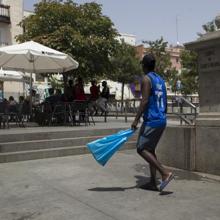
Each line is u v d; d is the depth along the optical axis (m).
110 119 16.14
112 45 17.77
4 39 33.69
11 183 6.45
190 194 5.68
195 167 7.21
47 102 12.88
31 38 17.39
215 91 7.01
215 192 5.78
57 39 16.44
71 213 4.91
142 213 4.86
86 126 11.85
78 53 16.81
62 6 17.48
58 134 9.66
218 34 6.86
